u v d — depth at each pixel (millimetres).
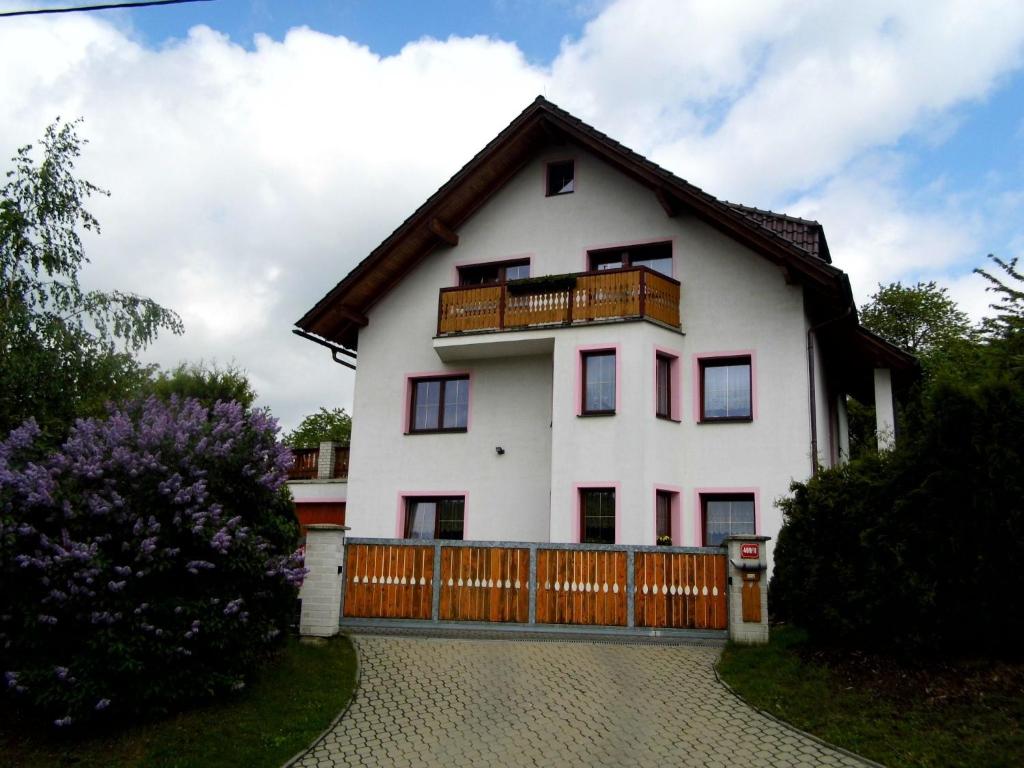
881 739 8141
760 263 18312
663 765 7965
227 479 9742
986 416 9273
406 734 8750
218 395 17250
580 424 17906
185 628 8781
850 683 9484
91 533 8656
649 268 18672
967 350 12906
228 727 8695
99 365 14148
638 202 19516
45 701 8039
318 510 23812
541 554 12891
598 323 18156
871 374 21281
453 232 20953
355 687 10070
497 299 19219
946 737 7941
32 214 13617
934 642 9367
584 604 12648
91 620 8281
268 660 10523
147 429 9461
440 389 20609
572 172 20469
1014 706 8164
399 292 21297
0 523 8156
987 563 9016
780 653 10852
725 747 8336
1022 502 8867
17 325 13289
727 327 18328
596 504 17656
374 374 21031
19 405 13242
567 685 10164
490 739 8609
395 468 20359
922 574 9430
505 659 11172
